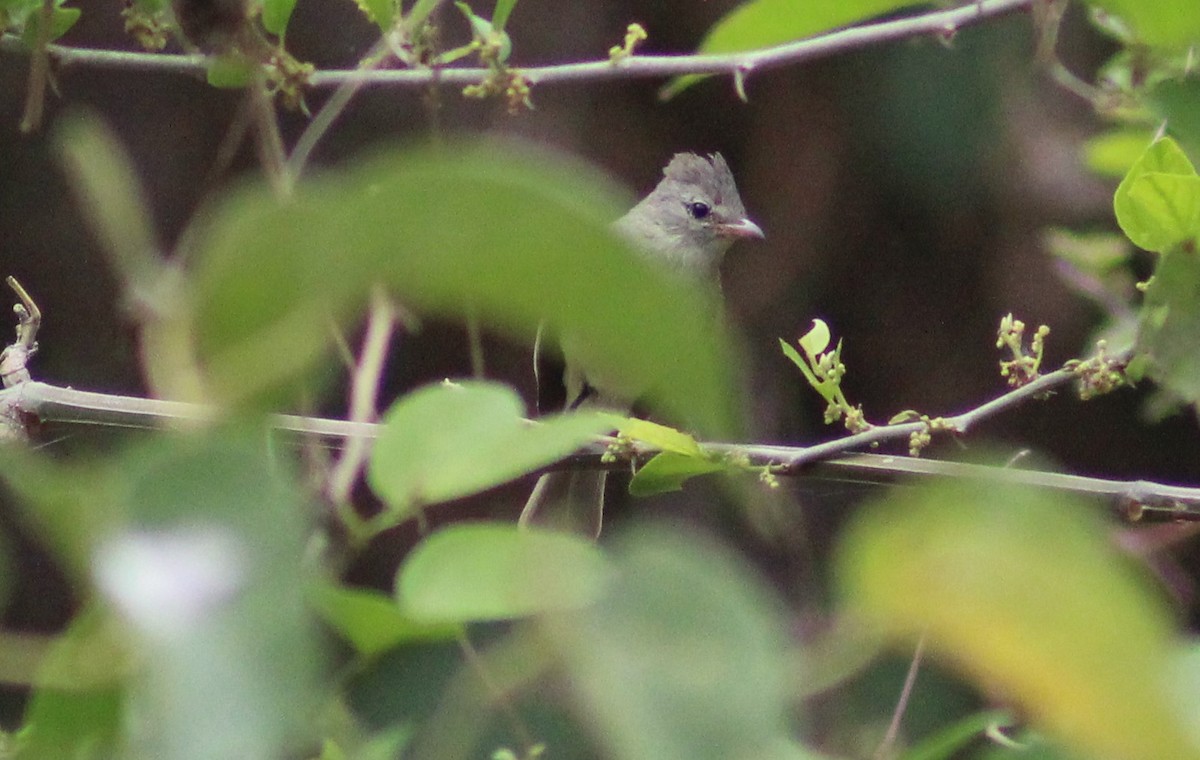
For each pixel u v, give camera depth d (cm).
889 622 140
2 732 211
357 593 199
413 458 200
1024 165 1118
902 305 1259
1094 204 1116
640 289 144
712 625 146
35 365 1207
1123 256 657
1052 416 1328
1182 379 433
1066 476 516
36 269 1210
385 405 1213
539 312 150
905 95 1145
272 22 489
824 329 566
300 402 159
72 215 1209
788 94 1222
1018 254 1180
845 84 1192
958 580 135
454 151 148
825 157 1216
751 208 1262
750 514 549
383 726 366
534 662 163
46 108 1188
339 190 143
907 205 1209
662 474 468
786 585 788
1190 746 133
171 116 1195
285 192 168
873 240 1248
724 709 142
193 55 562
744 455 457
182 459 154
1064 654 134
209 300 149
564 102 1230
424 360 1212
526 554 169
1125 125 659
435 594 172
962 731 200
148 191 1180
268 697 145
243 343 152
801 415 1282
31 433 504
